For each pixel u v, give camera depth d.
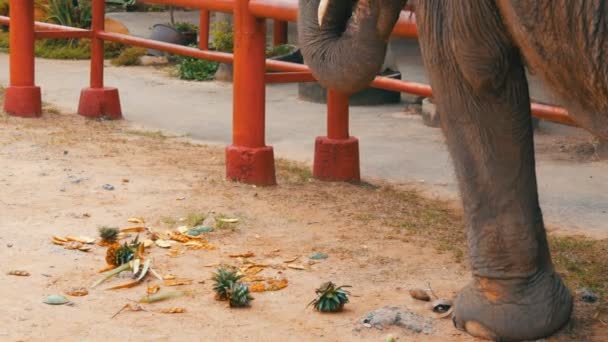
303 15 5.62
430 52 4.78
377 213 7.47
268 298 5.50
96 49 11.14
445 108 4.88
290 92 14.10
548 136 11.06
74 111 11.61
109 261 5.88
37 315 5.14
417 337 4.98
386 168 9.34
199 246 6.36
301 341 4.91
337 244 6.57
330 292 5.32
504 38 4.58
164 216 7.05
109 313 5.22
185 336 4.94
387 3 5.12
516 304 4.92
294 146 10.27
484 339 4.96
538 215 4.99
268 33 19.45
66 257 6.07
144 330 5.00
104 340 4.86
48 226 6.71
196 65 15.11
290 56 14.74
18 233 6.52
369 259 6.26
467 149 4.90
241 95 8.11
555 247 6.73
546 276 5.01
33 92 10.91
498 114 4.81
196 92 13.78
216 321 5.14
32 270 5.82
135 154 9.20
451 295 5.61
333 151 8.53
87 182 7.96
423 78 14.71
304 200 7.72
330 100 8.53
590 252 6.63
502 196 4.89
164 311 5.25
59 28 11.16
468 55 4.61
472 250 5.02
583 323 5.18
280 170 8.90
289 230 6.87
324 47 5.51
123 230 6.60
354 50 5.33
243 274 5.83
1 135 9.77
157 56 16.56
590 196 8.43
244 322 5.14
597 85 4.00
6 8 19.17
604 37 3.88
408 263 6.21
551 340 4.94
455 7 4.59
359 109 12.74
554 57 4.07
